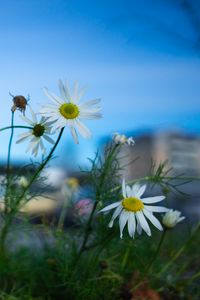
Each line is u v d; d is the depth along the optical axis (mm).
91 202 265
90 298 243
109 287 250
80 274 259
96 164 255
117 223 242
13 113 221
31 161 245
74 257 259
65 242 279
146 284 269
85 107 204
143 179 253
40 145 225
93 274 251
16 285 257
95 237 256
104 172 251
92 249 276
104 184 250
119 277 252
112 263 270
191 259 329
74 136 200
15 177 255
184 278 300
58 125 200
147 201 215
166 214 248
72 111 202
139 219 211
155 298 261
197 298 274
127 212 212
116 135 255
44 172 257
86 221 262
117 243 276
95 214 257
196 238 344
